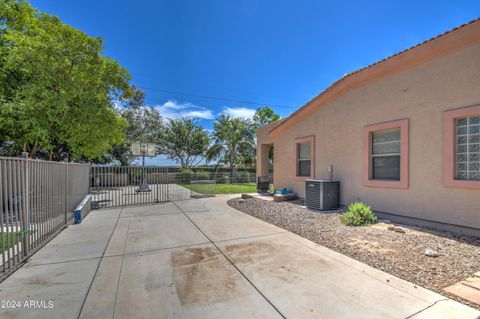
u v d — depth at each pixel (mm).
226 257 4152
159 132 26922
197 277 3381
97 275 3475
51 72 8148
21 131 8789
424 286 3035
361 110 7535
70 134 10172
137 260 4062
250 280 3266
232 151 25156
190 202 11031
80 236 5586
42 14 9055
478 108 4895
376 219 6461
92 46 9695
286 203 9758
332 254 4207
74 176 7461
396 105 6496
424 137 5855
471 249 4273
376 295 2840
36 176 4578
